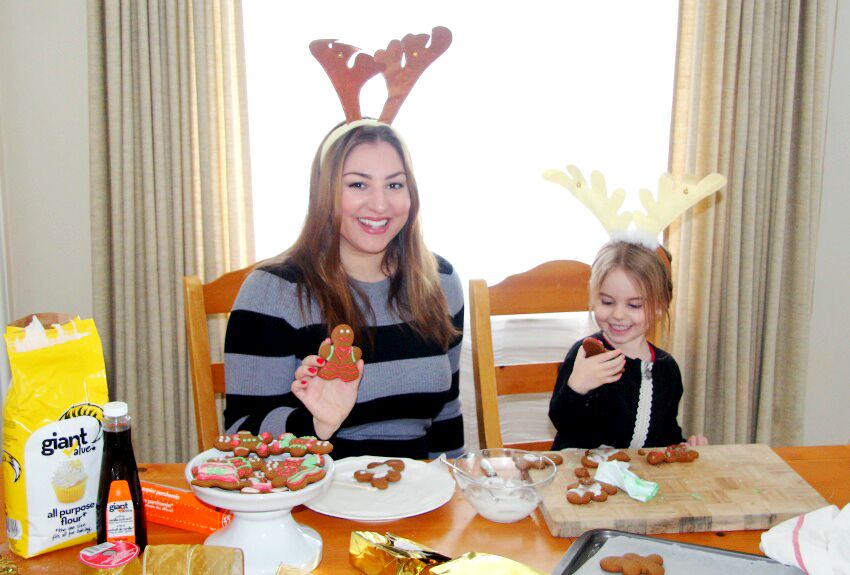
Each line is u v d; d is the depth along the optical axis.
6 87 2.16
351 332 1.13
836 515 0.86
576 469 1.09
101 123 2.08
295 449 0.93
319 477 0.87
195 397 1.41
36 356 0.86
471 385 2.35
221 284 1.47
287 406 1.37
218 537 0.89
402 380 1.41
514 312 1.53
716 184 1.41
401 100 1.40
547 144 2.32
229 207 2.18
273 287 1.37
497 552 0.93
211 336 2.21
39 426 0.87
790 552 0.83
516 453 1.14
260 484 0.85
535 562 0.91
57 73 2.18
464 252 2.35
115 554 0.79
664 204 1.43
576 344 1.50
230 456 0.94
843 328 2.61
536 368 1.54
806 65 2.26
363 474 1.09
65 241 2.26
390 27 2.24
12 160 2.20
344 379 1.13
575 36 2.28
